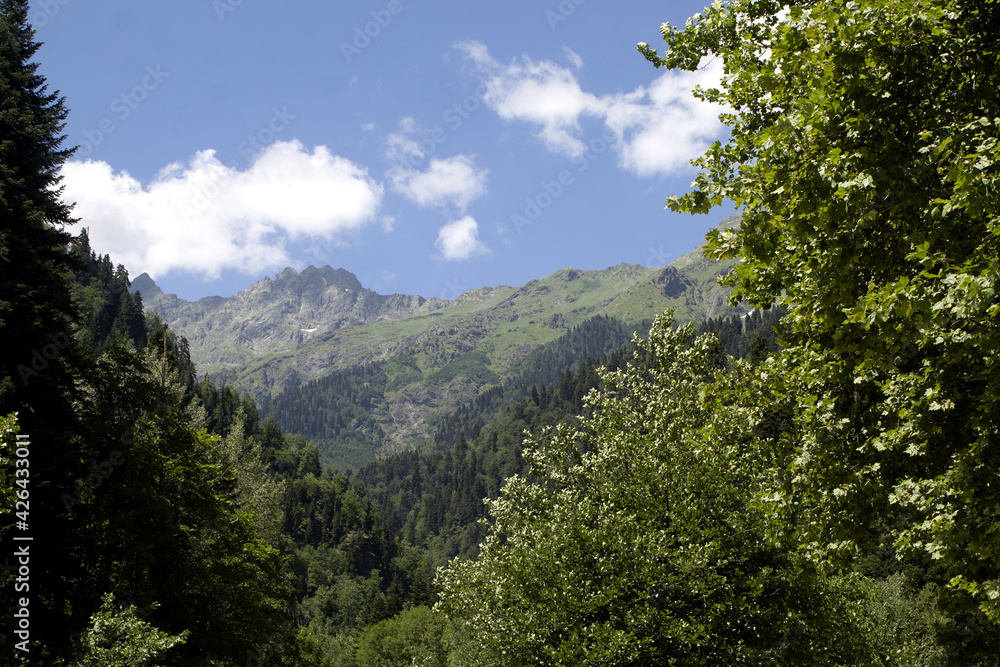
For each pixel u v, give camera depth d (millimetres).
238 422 57812
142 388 27516
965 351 8211
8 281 23391
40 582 21906
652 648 15453
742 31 12625
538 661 17969
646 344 22359
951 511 8914
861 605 18359
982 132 8578
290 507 134375
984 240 8148
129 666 16906
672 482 18328
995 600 8594
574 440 21859
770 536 13648
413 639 70938
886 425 10430
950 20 8930
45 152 27625
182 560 25031
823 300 9328
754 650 15719
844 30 8680
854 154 8633
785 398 11922
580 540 18031
